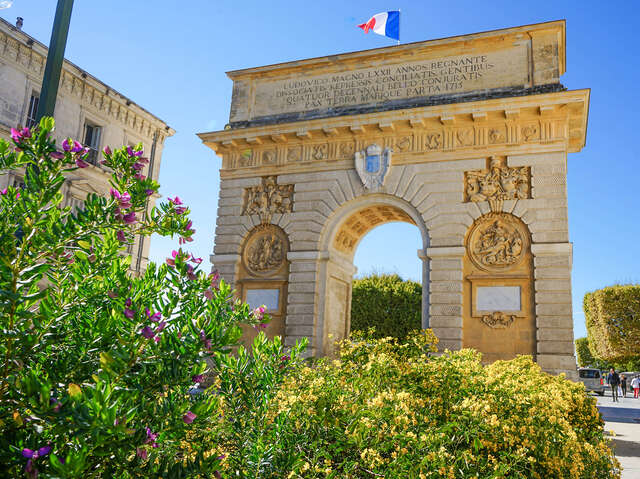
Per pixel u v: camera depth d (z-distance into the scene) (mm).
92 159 37906
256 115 30344
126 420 3305
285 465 5102
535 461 6938
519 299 23422
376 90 28031
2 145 4352
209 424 4695
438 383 8219
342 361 9492
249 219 28703
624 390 53469
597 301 52312
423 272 25062
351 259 30266
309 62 29359
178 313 4586
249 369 5539
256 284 27922
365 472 6285
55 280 4453
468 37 26344
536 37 25672
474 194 24844
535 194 23906
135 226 5191
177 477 3844
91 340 4199
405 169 26109
